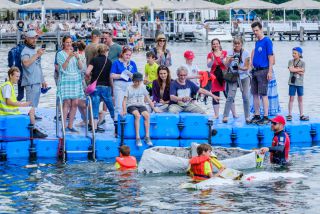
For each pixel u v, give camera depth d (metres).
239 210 13.76
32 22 84.19
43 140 18.67
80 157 18.66
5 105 18.62
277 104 22.45
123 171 17.08
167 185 15.66
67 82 19.31
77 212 13.74
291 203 14.20
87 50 20.77
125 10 90.44
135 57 60.03
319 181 15.91
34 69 20.58
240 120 21.66
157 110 19.81
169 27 88.38
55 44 74.25
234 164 17.06
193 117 19.33
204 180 15.93
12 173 16.84
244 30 84.00
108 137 19.20
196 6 87.38
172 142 19.30
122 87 20.03
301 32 84.94
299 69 21.45
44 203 14.36
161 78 20.14
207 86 21.77
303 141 20.95
